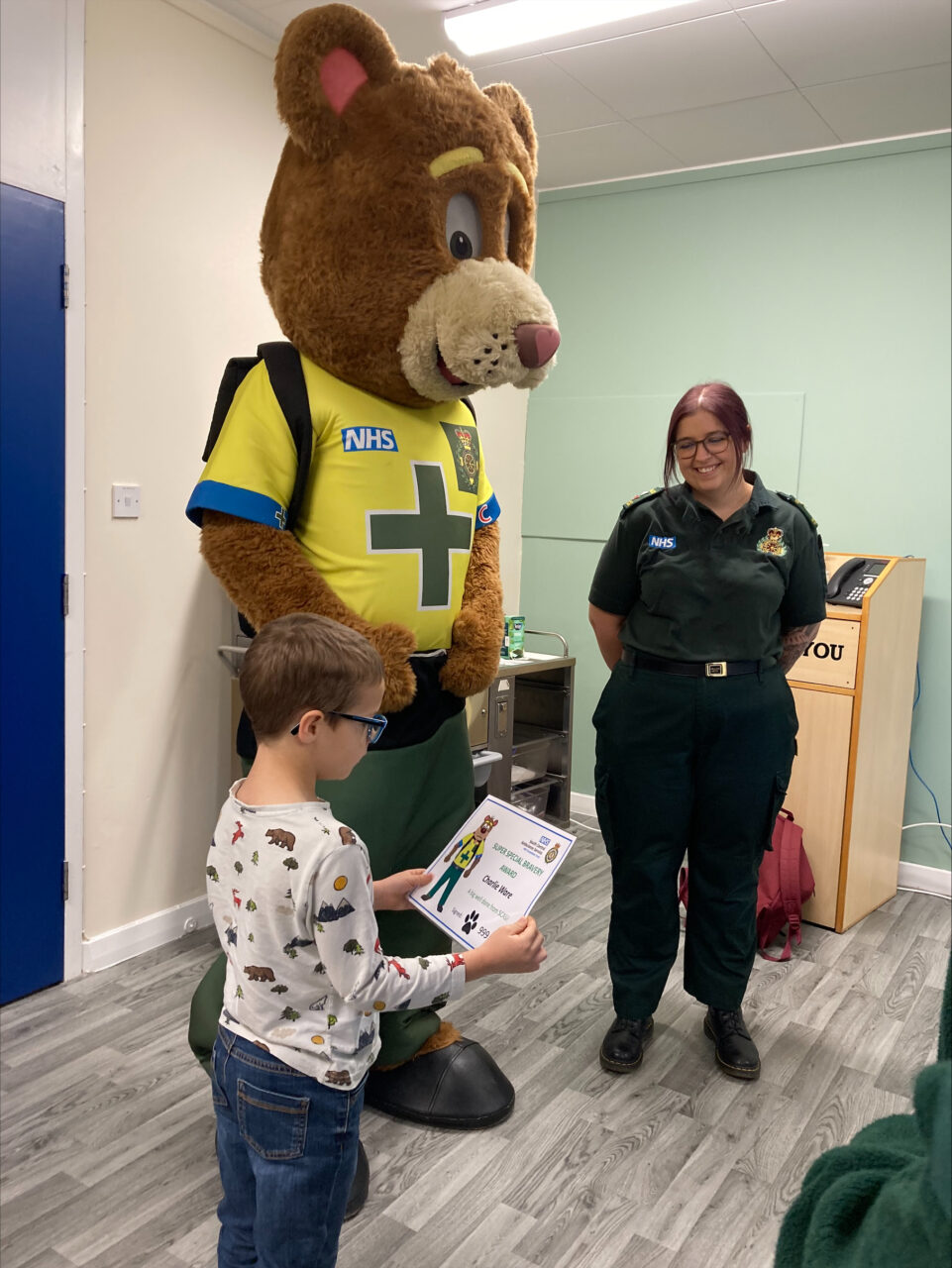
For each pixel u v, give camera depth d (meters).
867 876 2.98
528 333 1.61
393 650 1.64
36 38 2.11
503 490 3.91
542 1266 1.53
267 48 2.68
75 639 2.34
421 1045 1.90
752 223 3.41
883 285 3.19
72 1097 1.94
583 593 3.92
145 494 2.48
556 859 1.39
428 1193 1.69
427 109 1.60
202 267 2.57
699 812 2.07
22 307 2.14
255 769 1.13
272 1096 1.06
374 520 1.68
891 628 2.92
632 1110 1.95
